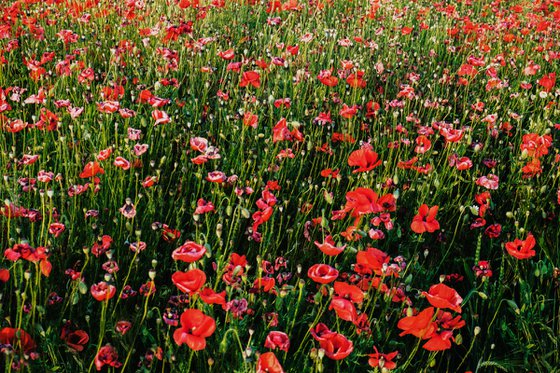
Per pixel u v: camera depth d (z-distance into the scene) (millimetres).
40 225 2596
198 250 1789
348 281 2328
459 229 3016
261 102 4004
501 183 3396
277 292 2146
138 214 2820
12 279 2277
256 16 6395
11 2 5918
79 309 2205
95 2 5520
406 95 3916
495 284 2502
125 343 2020
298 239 2850
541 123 3924
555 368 2119
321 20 6301
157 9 5910
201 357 1999
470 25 5809
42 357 1928
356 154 2344
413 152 3715
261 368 1531
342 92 4387
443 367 2266
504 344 2342
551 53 5191
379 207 2123
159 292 2371
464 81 4496
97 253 2242
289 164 3365
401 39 5973
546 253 2707
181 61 4555
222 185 2850
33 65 3609
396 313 2275
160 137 3432
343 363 2145
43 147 3092
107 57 4844
